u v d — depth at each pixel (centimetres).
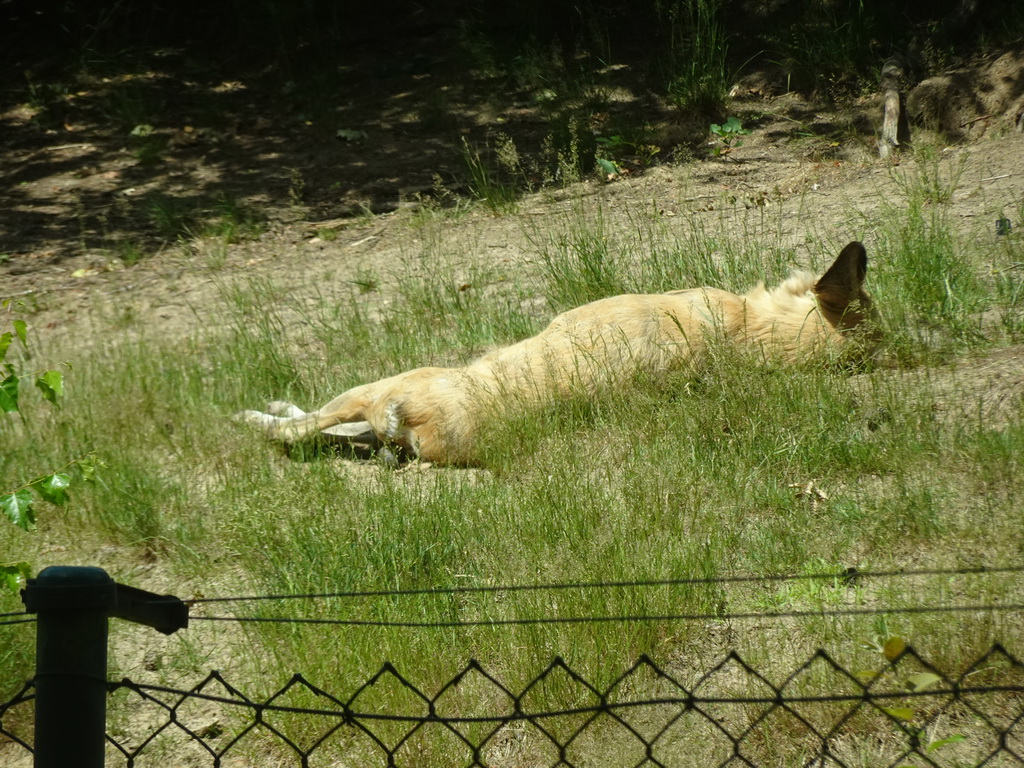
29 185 2927
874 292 1573
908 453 1141
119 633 1025
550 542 1061
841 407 1234
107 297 2211
